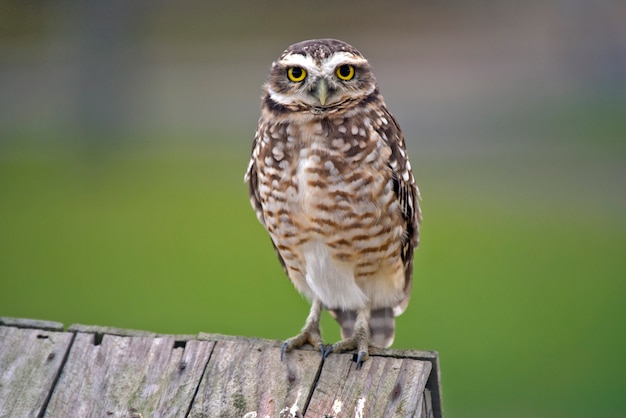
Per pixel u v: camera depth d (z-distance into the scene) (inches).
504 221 732.7
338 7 1174.3
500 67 1111.6
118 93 1085.8
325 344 241.3
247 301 580.1
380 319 299.4
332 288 284.2
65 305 575.2
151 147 984.3
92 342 226.1
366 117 271.9
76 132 1047.0
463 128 975.6
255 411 209.5
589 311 564.7
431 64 1113.4
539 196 792.9
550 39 1124.5
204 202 801.6
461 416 459.2
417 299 587.2
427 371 210.8
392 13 1163.9
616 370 495.2
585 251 669.9
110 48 1103.6
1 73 1133.1
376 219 272.7
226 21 1187.3
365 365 215.3
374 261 279.6
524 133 964.6
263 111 281.1
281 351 220.7
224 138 996.6
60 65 1133.1
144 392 214.5
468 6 1152.8
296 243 280.8
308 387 212.7
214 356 220.4
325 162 268.4
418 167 872.3
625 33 1107.9
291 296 587.8
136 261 663.8
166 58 1135.6
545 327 546.6
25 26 1168.8
